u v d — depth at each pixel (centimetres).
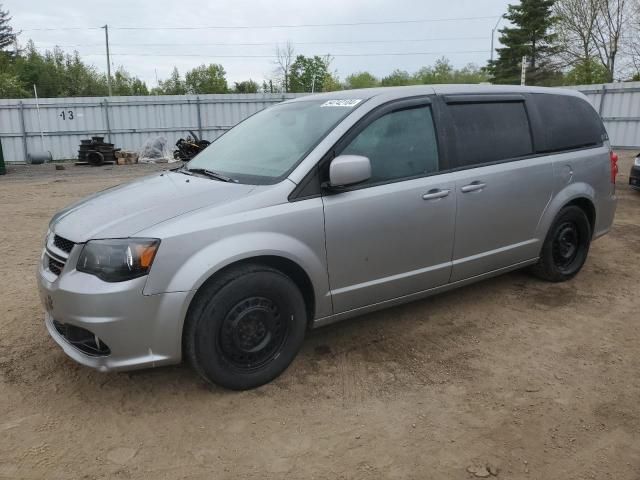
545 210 466
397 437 284
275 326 328
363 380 340
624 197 1008
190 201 317
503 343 391
